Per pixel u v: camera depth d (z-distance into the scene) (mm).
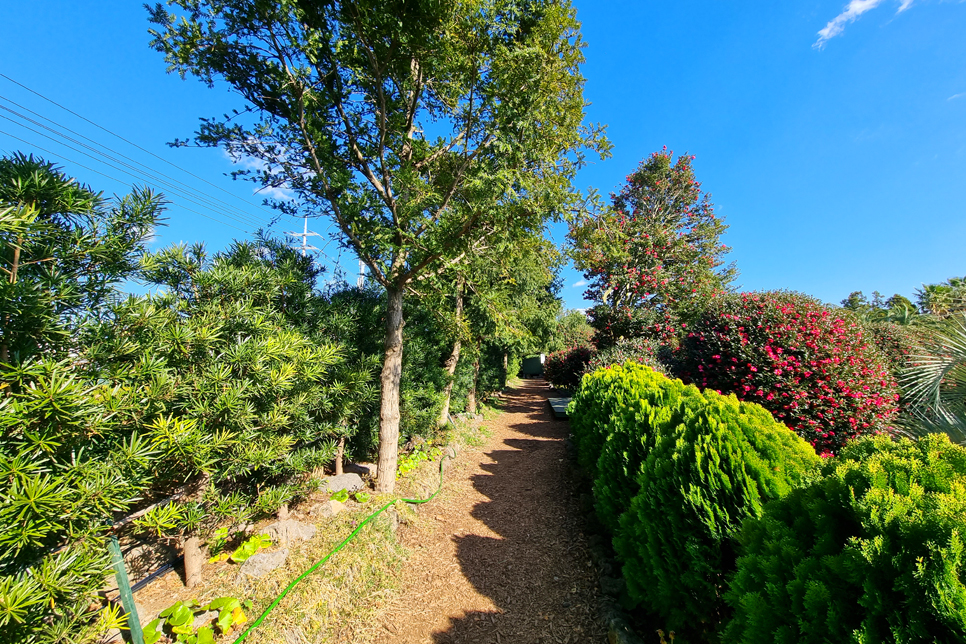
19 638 1290
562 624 2559
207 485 2449
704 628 2020
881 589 1021
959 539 922
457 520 4094
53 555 1456
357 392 3668
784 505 1479
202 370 2275
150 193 1900
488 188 3107
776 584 1266
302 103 2967
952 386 3582
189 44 2637
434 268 3738
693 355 5434
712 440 2205
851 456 1538
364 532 3182
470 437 7344
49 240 1571
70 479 1473
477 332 6645
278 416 2562
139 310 1918
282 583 2480
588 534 3750
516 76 3281
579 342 18250
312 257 4008
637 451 3096
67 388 1358
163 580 2453
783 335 4512
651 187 13539
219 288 2586
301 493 3186
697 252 11531
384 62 3209
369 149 3719
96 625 1567
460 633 2498
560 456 6586
